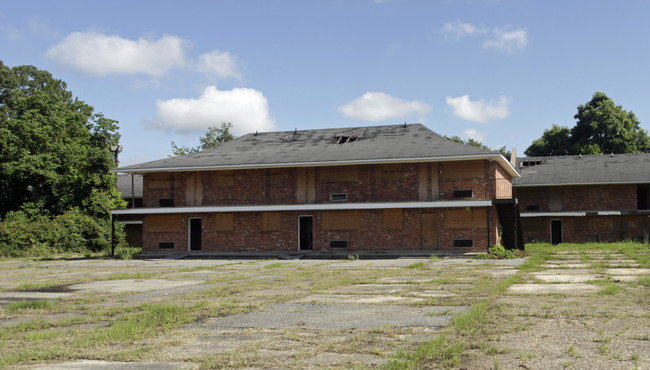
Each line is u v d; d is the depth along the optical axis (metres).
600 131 64.31
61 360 7.42
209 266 24.75
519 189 43.72
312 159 31.05
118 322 10.02
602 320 9.20
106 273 21.88
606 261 22.03
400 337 8.27
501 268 20.20
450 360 6.78
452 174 29.69
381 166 30.88
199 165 32.66
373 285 15.38
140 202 49.50
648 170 41.97
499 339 7.90
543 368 6.44
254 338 8.52
